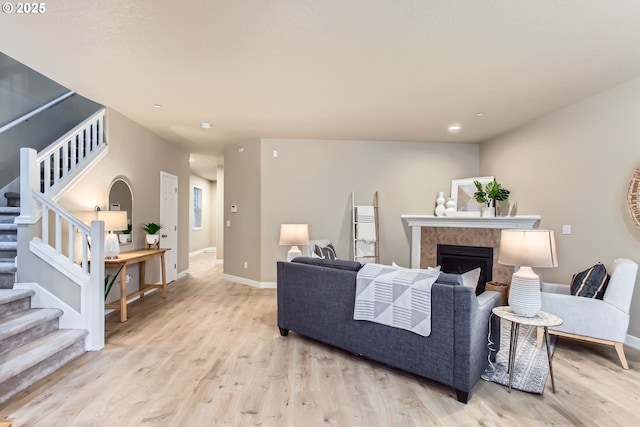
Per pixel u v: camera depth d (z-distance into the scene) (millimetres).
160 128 4957
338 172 5633
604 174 3404
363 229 5496
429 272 2408
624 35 2369
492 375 2514
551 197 4113
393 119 4422
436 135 5270
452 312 2180
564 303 2854
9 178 3811
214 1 2000
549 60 2754
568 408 2104
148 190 5094
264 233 5516
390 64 2840
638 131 3076
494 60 2762
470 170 5805
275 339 3254
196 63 2832
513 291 2369
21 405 2082
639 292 3023
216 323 3717
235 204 5980
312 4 2029
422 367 2330
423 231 5523
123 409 2057
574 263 3758
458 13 2119
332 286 2881
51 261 2973
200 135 5375
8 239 3383
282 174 5543
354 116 4301
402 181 5719
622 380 2461
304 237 4977
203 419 1970
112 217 3793
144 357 2814
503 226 4695
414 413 2047
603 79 3123
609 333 2688
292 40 2453
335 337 2869
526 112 4098
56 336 2758
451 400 2195
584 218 3631
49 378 2430
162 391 2275
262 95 3572
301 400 2184
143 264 4844
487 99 3666
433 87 3338
